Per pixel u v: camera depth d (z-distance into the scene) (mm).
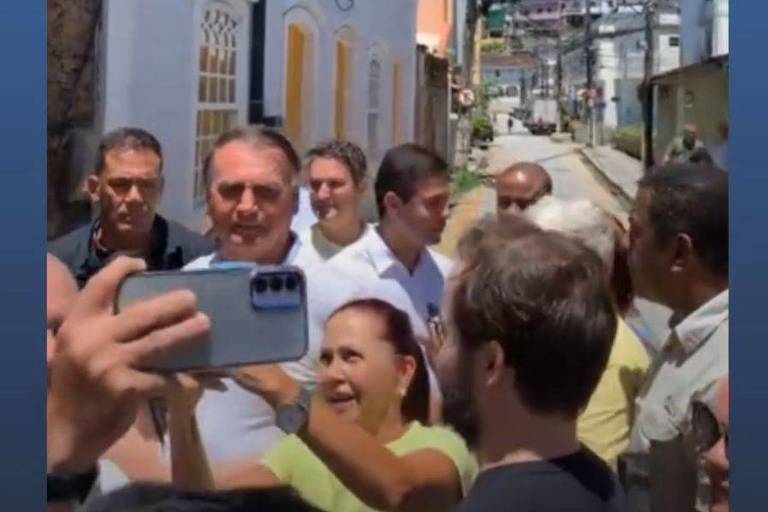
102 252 2107
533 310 1248
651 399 1784
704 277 1792
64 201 2723
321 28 6121
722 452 1623
